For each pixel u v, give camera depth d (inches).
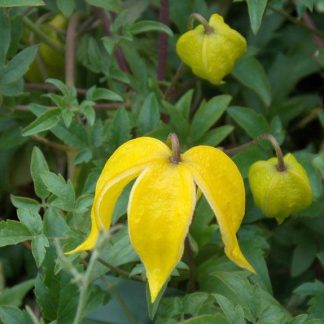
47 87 15.8
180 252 9.6
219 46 13.3
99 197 9.9
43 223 11.8
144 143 9.9
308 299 14.5
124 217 13.8
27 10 15.5
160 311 12.3
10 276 15.0
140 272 11.9
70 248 11.6
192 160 9.8
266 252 14.4
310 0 13.5
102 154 13.6
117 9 14.3
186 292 13.3
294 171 12.3
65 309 11.8
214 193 9.7
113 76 15.0
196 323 11.4
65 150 15.4
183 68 15.2
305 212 14.2
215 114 14.2
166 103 14.2
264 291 12.7
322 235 14.8
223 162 9.9
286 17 15.7
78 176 14.5
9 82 13.9
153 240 9.6
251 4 12.7
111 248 12.5
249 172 12.7
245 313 11.8
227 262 13.2
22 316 11.4
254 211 14.1
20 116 15.1
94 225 10.2
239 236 14.0
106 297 12.5
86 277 9.0
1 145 15.2
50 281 11.8
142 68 15.4
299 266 14.7
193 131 14.2
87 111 13.4
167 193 9.6
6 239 11.4
